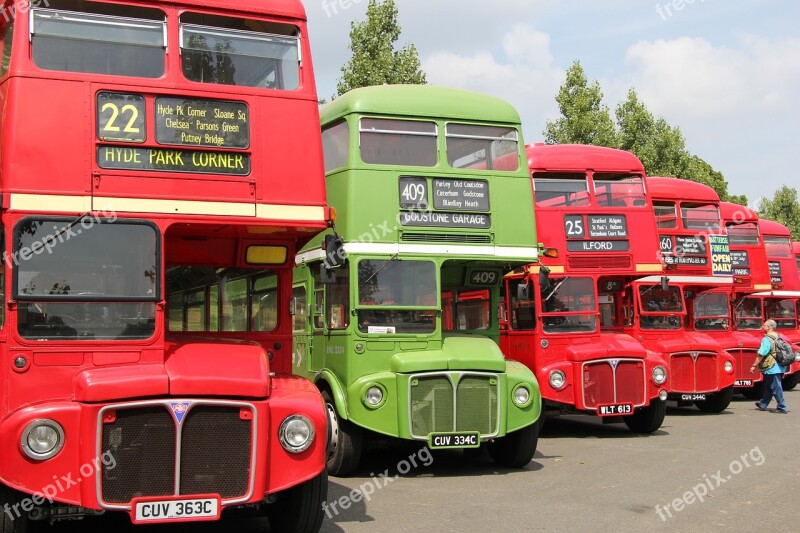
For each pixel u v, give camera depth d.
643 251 16.00
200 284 8.59
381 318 11.32
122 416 6.47
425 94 12.04
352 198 11.40
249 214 7.66
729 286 21.41
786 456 12.49
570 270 15.48
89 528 8.08
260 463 6.67
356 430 11.13
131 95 7.46
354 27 21.02
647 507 9.01
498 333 12.80
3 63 7.69
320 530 7.93
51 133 7.15
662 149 32.34
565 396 14.80
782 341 19.88
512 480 10.72
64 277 7.02
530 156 15.74
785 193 61.59
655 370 15.38
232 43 7.93
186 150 7.55
